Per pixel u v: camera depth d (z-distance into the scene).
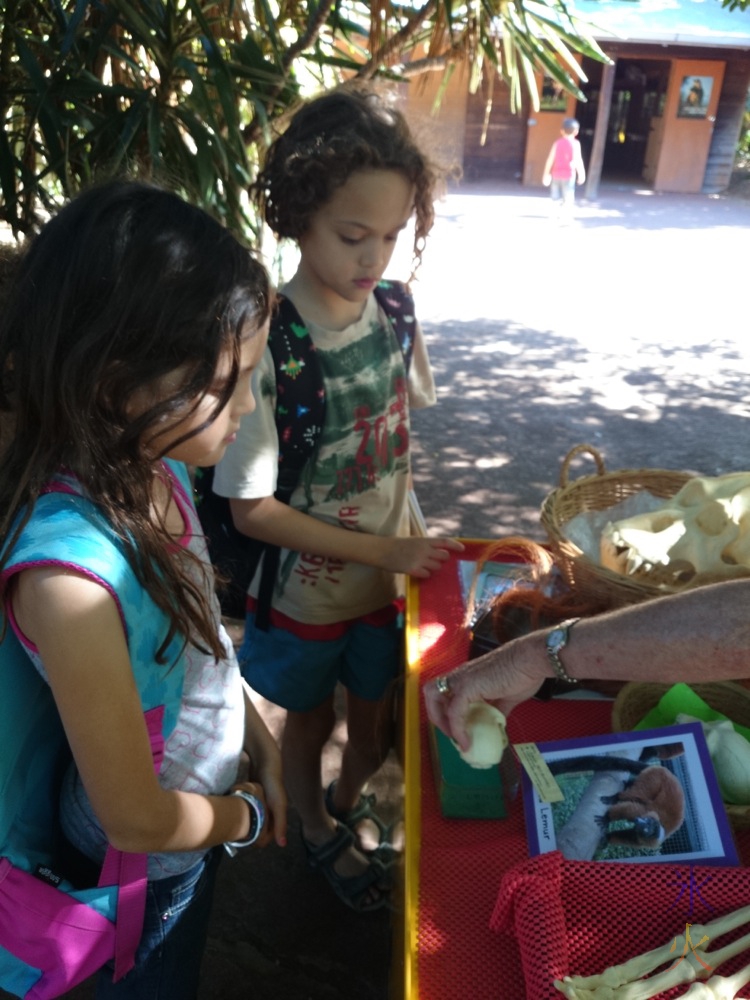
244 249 0.84
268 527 1.45
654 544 1.38
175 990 1.16
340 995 1.75
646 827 0.98
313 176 1.30
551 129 13.95
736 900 0.83
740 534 1.36
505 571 1.62
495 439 4.60
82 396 0.77
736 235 10.67
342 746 2.41
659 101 14.26
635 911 0.84
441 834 1.06
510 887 0.84
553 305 7.33
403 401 1.57
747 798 1.05
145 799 0.86
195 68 2.16
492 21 2.65
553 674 1.04
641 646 0.95
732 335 6.68
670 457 4.51
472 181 14.28
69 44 1.95
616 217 11.76
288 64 2.57
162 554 0.85
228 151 2.26
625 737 1.09
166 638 0.87
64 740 1.02
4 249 0.94
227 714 1.07
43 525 0.79
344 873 1.92
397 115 1.37
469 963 0.88
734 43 12.65
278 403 1.40
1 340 0.81
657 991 0.77
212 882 1.18
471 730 1.07
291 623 1.63
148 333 0.76
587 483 1.66
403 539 1.57
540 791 1.03
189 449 0.87
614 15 13.04
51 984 0.94
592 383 5.55
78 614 0.77
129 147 2.22
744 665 0.90
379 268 1.37
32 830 0.98
